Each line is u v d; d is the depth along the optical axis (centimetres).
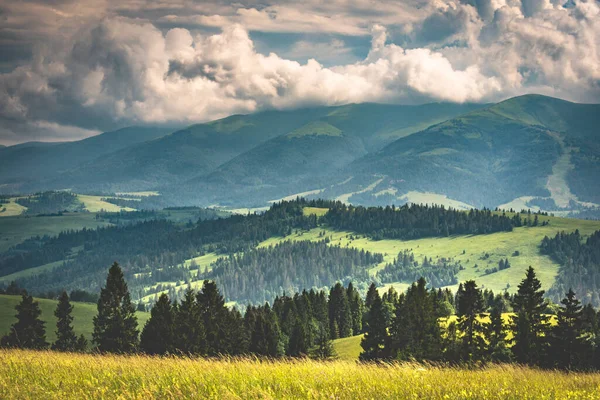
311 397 2445
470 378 3034
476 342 8700
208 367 3234
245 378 2834
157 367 3234
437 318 9425
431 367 3622
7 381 2831
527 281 8931
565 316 8600
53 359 3634
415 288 9962
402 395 2505
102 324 10488
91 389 2642
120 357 3922
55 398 2491
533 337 8519
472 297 8750
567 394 2666
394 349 9619
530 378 3203
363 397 2444
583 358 8400
